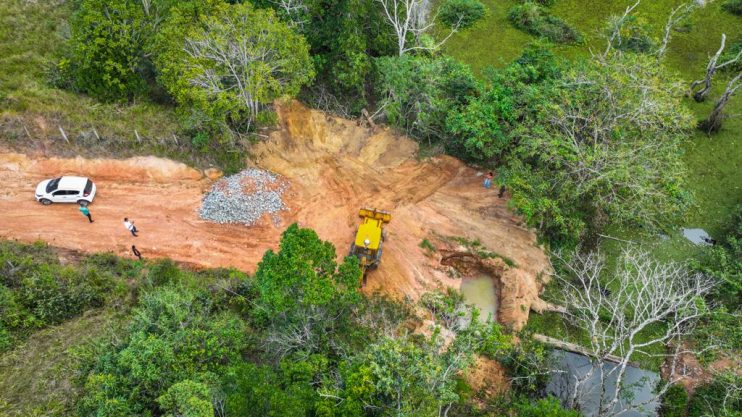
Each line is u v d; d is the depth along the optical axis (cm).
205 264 2773
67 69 3362
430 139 3500
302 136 3428
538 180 2969
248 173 3156
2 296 2297
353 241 2970
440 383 1911
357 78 3472
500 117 3206
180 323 2117
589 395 2577
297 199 3123
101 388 1889
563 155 2897
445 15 4703
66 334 2278
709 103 4131
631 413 2570
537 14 4653
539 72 3406
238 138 3278
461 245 3011
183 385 1747
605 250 3150
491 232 3088
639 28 4150
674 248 3177
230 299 2548
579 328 2841
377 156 3409
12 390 2047
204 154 3172
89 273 2505
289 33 3147
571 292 2878
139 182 3045
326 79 3719
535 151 2894
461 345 2083
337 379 1970
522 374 2555
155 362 1950
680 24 4759
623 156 2798
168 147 3139
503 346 2116
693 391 2570
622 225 3253
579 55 4447
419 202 3194
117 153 3069
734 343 2527
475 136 3105
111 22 3128
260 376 1823
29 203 2866
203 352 2027
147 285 2539
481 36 4578
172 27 3056
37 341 2241
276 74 3341
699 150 3800
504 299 2872
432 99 3272
